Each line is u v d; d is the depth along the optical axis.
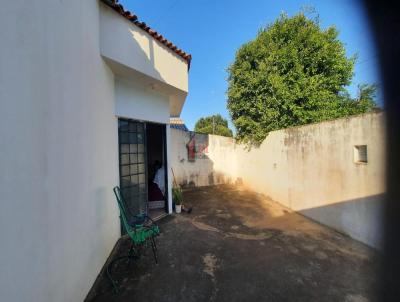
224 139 9.27
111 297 2.21
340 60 6.46
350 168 3.72
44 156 1.48
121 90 3.56
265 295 2.28
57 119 1.67
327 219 4.28
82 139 2.15
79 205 2.04
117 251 3.19
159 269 2.73
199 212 5.25
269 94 6.80
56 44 1.67
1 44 1.12
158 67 3.77
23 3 1.29
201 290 2.34
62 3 1.77
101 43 2.75
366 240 3.41
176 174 7.98
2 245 1.10
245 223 4.52
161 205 5.32
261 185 7.25
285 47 6.57
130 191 3.86
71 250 1.86
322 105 6.36
